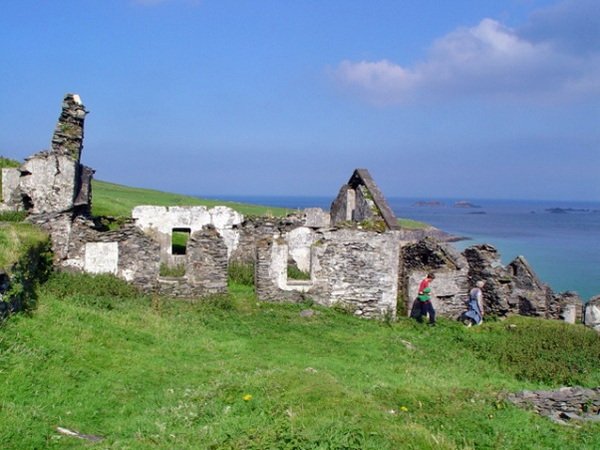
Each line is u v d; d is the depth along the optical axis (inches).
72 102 933.2
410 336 767.1
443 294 901.8
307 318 780.6
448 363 652.7
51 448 329.4
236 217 1112.2
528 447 371.9
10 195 891.4
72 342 500.7
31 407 372.2
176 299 789.9
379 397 439.5
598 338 775.7
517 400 483.2
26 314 530.6
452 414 417.4
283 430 330.6
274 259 835.4
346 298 860.0
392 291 871.1
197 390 439.8
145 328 612.1
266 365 541.6
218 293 812.6
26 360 432.8
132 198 1913.1
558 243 3287.4
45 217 781.9
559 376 619.8
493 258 931.3
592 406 486.0
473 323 866.1
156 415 391.9
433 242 922.7
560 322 850.8
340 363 581.0
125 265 794.8
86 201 927.7
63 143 916.0
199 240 807.7
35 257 684.7
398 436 336.5
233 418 370.0
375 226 888.3
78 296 685.9
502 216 7381.9
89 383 436.1
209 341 615.8
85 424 377.4
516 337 770.2
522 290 928.3
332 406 377.4
